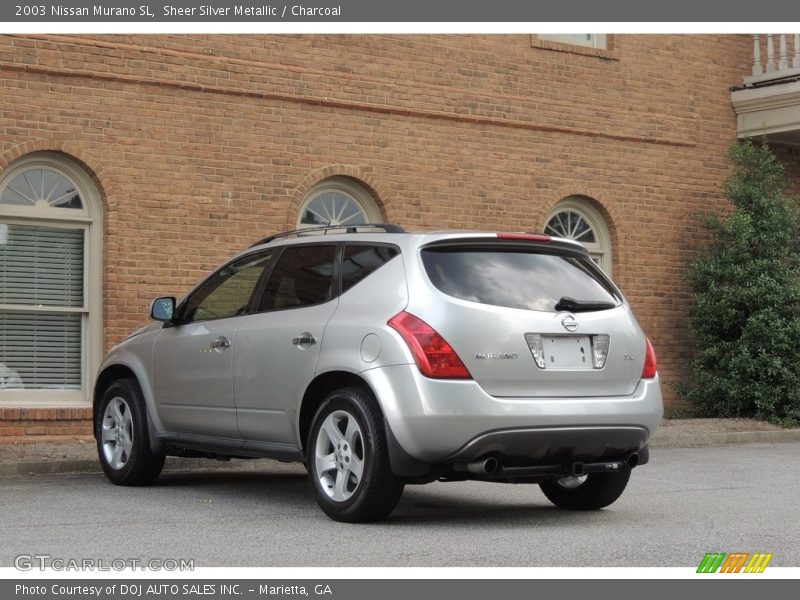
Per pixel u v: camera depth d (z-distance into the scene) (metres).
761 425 15.88
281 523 7.46
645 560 6.20
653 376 7.83
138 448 9.35
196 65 13.89
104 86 13.34
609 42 17.20
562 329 7.38
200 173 13.91
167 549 6.45
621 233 17.19
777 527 7.47
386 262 7.55
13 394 13.08
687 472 11.16
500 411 7.07
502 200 16.12
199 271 13.88
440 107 15.61
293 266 8.30
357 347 7.37
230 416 8.46
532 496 9.34
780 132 17.89
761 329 16.55
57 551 6.38
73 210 13.36
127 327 13.41
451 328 7.11
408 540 6.79
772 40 18.11
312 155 14.67
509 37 16.25
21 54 12.84
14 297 13.09
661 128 17.59
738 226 16.91
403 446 7.06
